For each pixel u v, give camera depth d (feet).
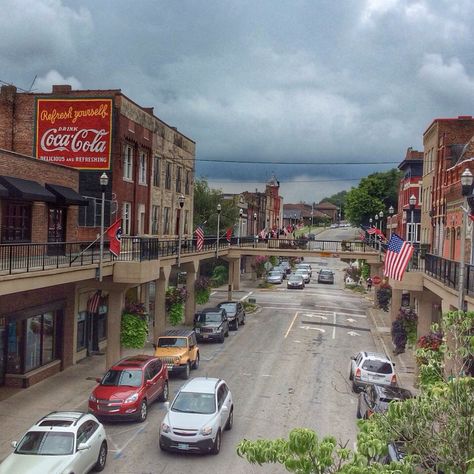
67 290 86.38
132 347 81.71
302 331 125.80
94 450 47.44
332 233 460.14
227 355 100.37
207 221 210.38
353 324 137.18
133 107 114.01
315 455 20.66
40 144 108.27
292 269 288.51
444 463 22.04
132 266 79.05
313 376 86.38
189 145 159.33
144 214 124.16
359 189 325.01
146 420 63.57
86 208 106.32
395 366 93.91
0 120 108.37
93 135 106.93
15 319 72.28
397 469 20.07
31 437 44.68
